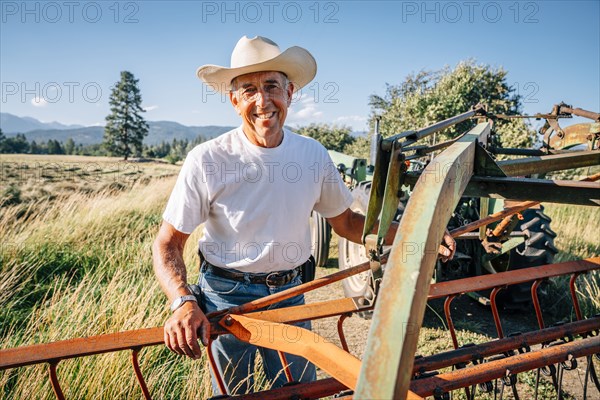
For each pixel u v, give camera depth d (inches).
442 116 418.3
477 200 167.2
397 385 33.8
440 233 43.3
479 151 59.1
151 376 111.0
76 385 105.7
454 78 434.6
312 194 85.4
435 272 158.4
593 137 88.0
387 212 56.3
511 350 75.4
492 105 408.8
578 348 69.8
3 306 163.8
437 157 50.6
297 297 88.0
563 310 178.1
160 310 148.3
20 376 107.0
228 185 79.2
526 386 126.0
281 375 90.2
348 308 73.5
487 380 64.2
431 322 171.5
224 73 80.2
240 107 80.1
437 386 61.1
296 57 79.9
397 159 57.0
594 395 121.8
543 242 162.1
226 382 88.8
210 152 78.9
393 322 36.4
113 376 107.8
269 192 80.9
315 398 61.9
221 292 83.9
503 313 181.3
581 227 287.6
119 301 146.8
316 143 88.7
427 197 43.5
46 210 304.2
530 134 362.9
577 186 52.6
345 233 96.2
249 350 88.7
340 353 53.2
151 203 370.0
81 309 138.2
